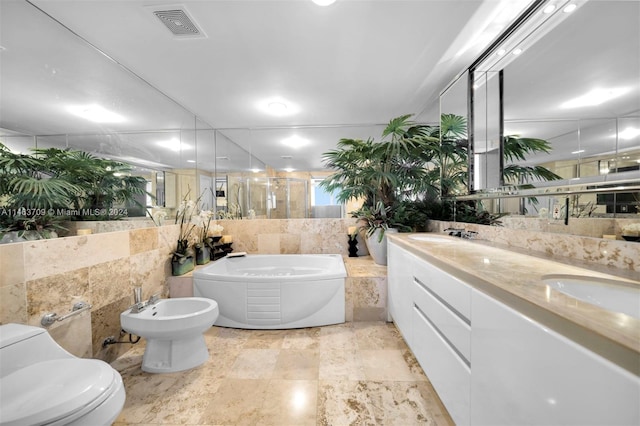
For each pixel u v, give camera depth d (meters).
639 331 0.49
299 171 3.50
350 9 1.48
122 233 1.96
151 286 2.27
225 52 1.87
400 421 1.32
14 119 1.37
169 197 2.66
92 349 1.69
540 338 0.67
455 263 1.13
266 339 2.17
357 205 3.29
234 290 2.37
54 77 1.59
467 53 1.89
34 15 1.46
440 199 2.59
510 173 1.67
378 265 2.80
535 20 1.44
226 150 3.48
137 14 1.50
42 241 1.40
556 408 0.62
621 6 1.04
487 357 0.89
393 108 2.87
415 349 1.65
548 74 1.39
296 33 1.67
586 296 0.91
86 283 1.65
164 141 2.56
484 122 1.91
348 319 2.44
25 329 1.14
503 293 0.82
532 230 1.49
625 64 1.02
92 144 1.82
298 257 3.11
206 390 1.56
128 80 2.13
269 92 2.49
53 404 0.86
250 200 3.43
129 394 1.54
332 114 3.04
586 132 1.17
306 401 1.46
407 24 1.60
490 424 0.88
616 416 0.49
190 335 1.75
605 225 1.10
